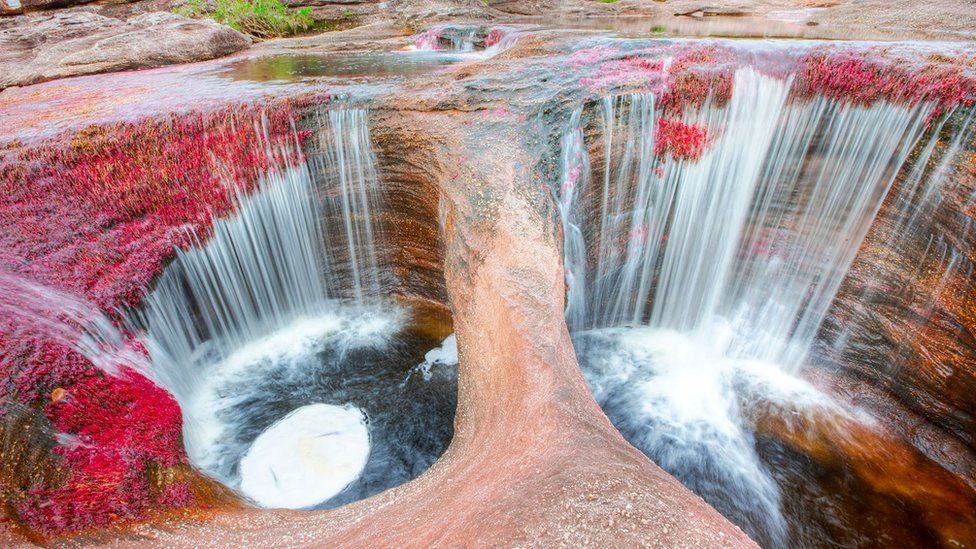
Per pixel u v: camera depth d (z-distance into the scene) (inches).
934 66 134.0
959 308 130.5
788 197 159.9
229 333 164.6
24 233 127.9
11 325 107.3
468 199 132.6
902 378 145.2
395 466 133.1
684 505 59.6
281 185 163.6
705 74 154.2
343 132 162.9
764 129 156.3
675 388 159.8
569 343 99.7
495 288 107.7
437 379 158.9
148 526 94.4
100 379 114.3
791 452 141.7
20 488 92.2
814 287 160.6
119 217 139.9
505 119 148.9
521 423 82.4
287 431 141.6
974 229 125.9
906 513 125.3
